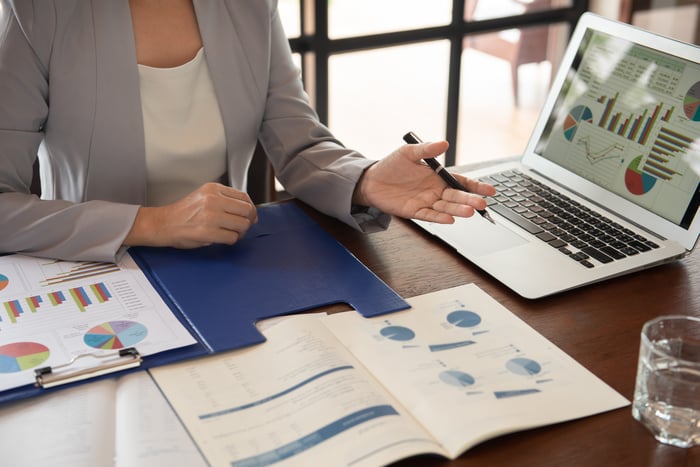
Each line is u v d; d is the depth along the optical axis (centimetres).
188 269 107
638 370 82
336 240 118
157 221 112
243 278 105
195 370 87
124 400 81
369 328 96
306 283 105
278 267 109
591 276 107
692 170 114
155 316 95
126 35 132
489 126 330
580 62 134
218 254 112
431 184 118
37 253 110
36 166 142
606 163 126
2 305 97
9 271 106
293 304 100
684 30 314
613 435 79
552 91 138
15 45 126
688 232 113
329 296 102
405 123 303
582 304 103
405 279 108
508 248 115
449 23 288
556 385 86
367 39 273
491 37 306
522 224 121
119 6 131
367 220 124
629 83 125
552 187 133
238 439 76
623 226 120
